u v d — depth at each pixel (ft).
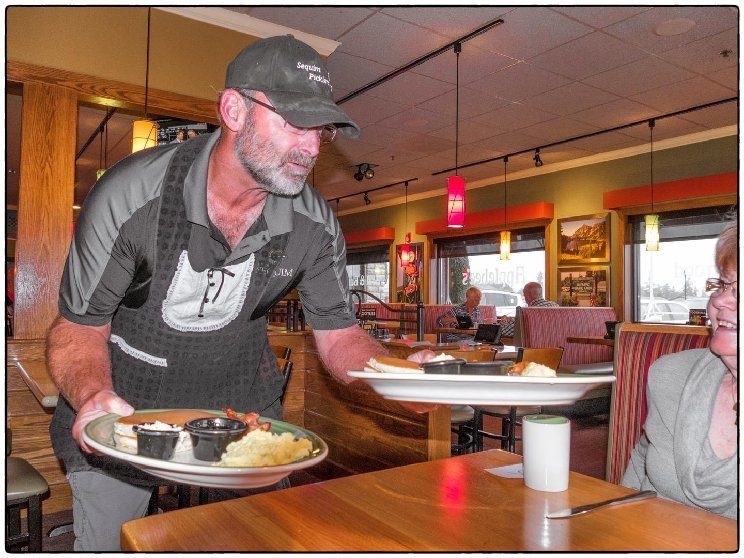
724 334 3.43
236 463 2.70
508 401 3.22
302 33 14.30
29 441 10.13
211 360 4.60
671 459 4.00
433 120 21.07
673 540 2.63
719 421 3.64
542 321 21.70
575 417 18.70
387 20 13.70
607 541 2.61
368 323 14.48
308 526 2.71
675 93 18.30
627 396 5.46
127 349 4.36
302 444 2.88
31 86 11.42
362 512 2.91
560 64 16.08
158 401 4.51
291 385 13.43
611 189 25.63
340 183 32.86
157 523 2.71
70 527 9.62
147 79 12.54
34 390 7.18
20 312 11.03
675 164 23.27
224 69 13.65
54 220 11.48
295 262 4.64
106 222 3.88
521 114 20.38
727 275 3.44
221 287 4.31
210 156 4.02
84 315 4.07
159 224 3.97
